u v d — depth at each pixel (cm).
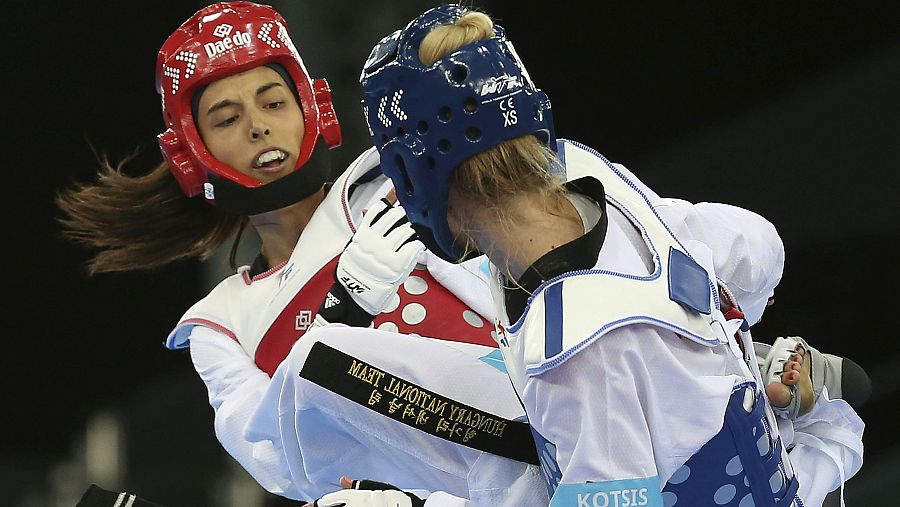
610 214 646
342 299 860
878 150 1556
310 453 811
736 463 616
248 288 982
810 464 793
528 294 614
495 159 600
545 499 734
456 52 604
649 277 609
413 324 897
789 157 1599
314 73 1595
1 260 1730
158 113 1756
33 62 1725
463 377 765
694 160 1661
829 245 1551
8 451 1684
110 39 1733
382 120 626
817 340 1520
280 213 982
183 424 1659
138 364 1716
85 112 1744
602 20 1697
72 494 1612
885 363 1484
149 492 1594
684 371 595
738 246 808
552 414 592
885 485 1401
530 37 1720
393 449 785
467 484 781
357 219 969
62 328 1727
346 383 772
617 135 1709
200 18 956
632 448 582
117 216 1041
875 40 1581
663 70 1684
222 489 1579
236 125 945
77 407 1716
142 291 1711
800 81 1623
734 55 1653
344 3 1585
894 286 1504
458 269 914
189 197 1021
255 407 887
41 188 1733
